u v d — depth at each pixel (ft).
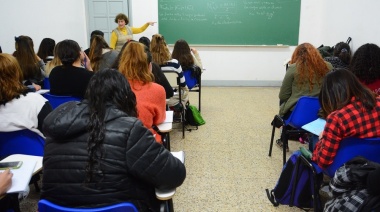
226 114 14.53
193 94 18.56
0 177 3.80
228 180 8.45
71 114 3.60
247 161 9.61
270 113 14.67
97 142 3.53
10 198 4.68
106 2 19.77
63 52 8.09
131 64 6.06
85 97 3.86
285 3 19.40
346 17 16.34
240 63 20.61
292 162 6.70
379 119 4.96
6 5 19.13
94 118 3.60
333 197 4.68
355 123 4.89
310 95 8.59
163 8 19.69
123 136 3.61
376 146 4.99
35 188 7.92
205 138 11.56
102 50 11.08
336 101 5.16
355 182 4.25
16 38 11.56
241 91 19.48
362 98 5.00
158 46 11.18
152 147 3.75
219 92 19.20
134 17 19.89
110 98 3.84
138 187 3.87
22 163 4.44
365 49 8.02
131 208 3.40
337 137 5.00
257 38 20.01
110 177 3.56
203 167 9.21
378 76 7.98
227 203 7.38
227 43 20.16
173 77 11.19
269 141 11.24
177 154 5.02
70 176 3.56
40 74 11.93
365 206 4.00
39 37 19.85
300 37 19.97
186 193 7.80
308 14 19.63
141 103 5.92
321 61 8.52
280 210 7.10
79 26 19.98
